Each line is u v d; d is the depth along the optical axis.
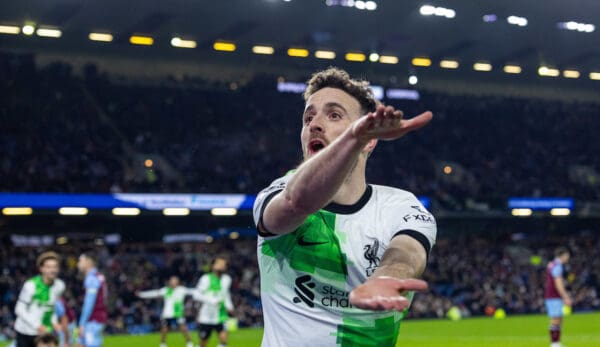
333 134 3.07
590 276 51.16
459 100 60.31
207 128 53.19
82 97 50.94
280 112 55.78
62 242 45.47
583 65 58.44
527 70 59.72
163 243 46.78
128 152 49.59
